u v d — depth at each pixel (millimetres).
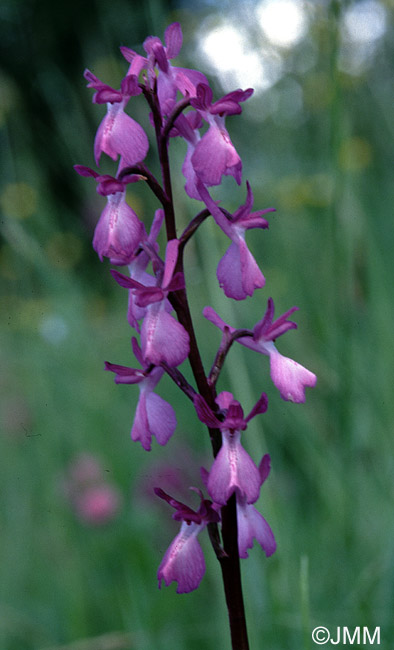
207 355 509
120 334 739
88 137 664
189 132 273
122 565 480
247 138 618
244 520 284
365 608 346
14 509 539
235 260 279
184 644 385
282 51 552
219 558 275
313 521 430
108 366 284
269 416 484
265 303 537
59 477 527
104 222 274
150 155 583
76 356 637
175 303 272
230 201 495
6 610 443
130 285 271
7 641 428
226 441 273
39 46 1116
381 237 527
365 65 607
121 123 271
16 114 741
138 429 284
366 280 482
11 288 833
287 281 552
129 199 600
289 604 360
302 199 552
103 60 606
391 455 405
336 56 364
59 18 1117
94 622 438
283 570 361
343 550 386
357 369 441
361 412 437
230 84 497
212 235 381
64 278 648
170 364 270
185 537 278
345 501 381
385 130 596
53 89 715
